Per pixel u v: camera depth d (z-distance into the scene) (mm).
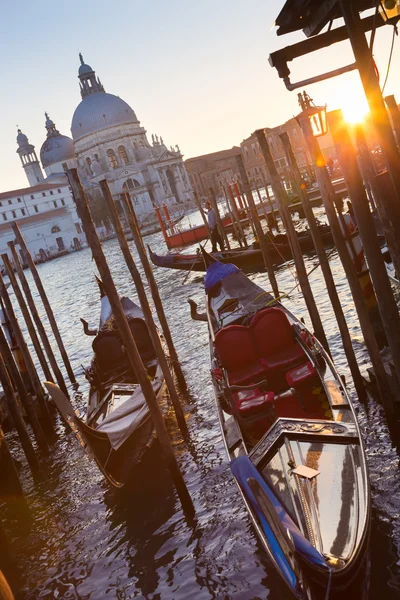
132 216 11031
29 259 14703
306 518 4824
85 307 30453
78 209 7172
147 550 6582
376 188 5156
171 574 6035
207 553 6168
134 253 55531
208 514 6855
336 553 4414
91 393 10469
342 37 5684
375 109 5090
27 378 13453
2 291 11891
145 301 9000
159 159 117812
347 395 6574
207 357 13039
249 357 8289
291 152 13570
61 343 15039
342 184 36000
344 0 4973
